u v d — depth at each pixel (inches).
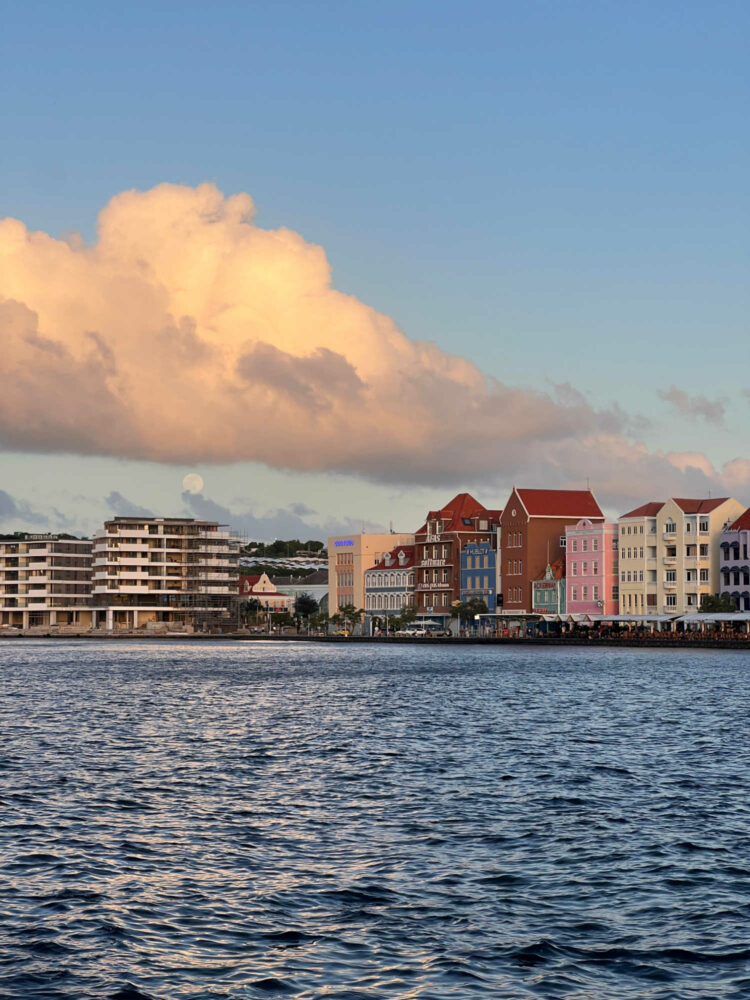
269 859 1464.1
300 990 1016.2
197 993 1009.5
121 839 1571.1
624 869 1419.8
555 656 7431.1
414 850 1515.7
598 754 2448.3
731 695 4020.7
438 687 4579.2
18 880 1352.1
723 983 1039.0
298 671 5900.6
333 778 2106.3
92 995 1002.7
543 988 1024.9
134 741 2684.5
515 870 1413.6
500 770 2208.4
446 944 1136.2
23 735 2807.6
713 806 1819.6
